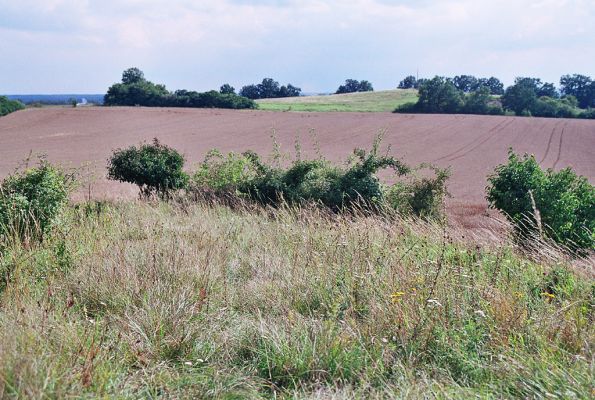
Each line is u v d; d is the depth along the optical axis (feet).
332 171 46.85
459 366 12.69
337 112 289.53
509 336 13.52
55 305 15.20
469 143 181.98
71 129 208.33
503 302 14.67
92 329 13.79
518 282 17.19
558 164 140.46
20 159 133.69
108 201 43.16
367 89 569.64
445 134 204.44
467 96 340.59
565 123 247.09
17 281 16.15
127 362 12.63
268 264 20.30
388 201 44.62
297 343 13.41
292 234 23.94
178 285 17.10
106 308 15.79
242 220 30.71
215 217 32.19
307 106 358.02
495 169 36.19
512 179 34.53
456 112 331.57
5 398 10.14
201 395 11.56
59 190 24.56
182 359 12.96
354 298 16.05
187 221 30.17
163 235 23.66
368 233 21.34
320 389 11.80
